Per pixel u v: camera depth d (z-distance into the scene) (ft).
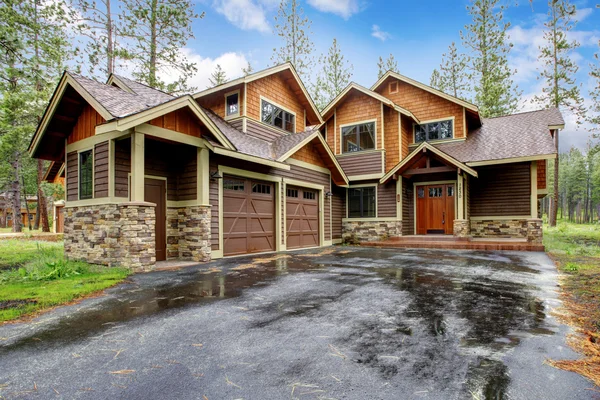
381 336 10.27
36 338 10.24
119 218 22.52
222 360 8.71
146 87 32.63
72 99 25.34
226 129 34.17
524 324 11.28
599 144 74.33
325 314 12.47
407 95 52.60
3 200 114.93
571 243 43.93
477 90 74.84
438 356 8.84
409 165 44.11
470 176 45.62
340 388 7.30
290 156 36.96
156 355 9.04
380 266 23.72
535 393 7.03
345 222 51.08
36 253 32.83
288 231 37.35
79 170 26.30
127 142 24.34
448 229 46.19
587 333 10.44
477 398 6.85
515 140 43.88
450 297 14.88
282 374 7.94
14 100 32.68
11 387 7.42
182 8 51.80
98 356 8.99
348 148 51.80
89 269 21.70
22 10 33.60
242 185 31.83
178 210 28.14
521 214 44.16
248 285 17.49
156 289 16.65
